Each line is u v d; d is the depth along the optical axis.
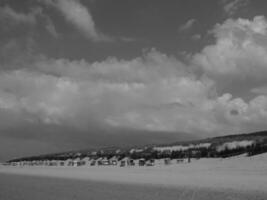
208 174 53.34
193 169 63.62
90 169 91.88
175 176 53.31
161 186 40.69
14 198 39.38
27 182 58.34
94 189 42.53
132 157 119.94
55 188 46.00
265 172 48.62
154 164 90.69
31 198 38.88
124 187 42.53
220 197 31.31
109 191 39.88
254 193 31.83
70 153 168.25
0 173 96.06
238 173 50.88
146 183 45.00
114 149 150.62
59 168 109.31
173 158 100.06
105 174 68.12
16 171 105.12
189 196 33.00
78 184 49.88
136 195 35.59
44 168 120.75
